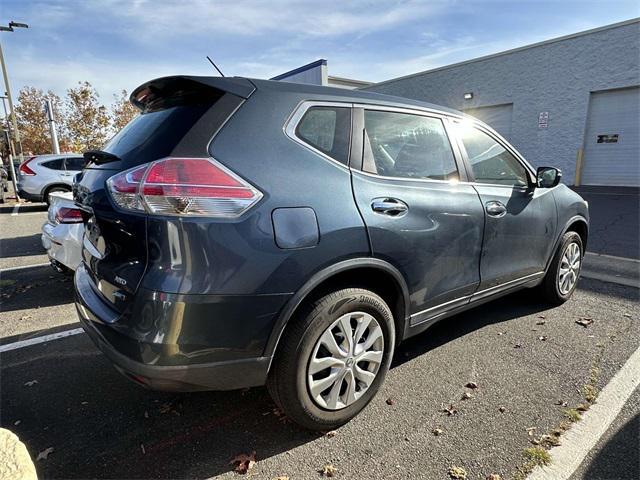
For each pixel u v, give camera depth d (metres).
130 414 2.37
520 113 15.16
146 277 1.72
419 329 2.60
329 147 2.15
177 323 1.69
